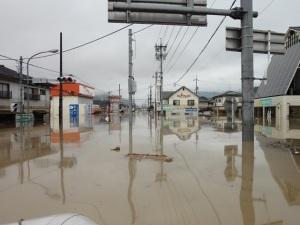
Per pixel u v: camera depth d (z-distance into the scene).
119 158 10.42
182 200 5.92
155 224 4.83
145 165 9.19
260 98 45.72
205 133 19.53
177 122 36.50
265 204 5.66
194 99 80.38
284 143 13.59
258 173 7.96
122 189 6.71
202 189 6.62
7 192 6.62
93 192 6.52
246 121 11.94
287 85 36.97
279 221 4.90
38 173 8.39
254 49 11.60
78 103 42.44
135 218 5.07
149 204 5.73
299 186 6.76
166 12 10.80
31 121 35.47
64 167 9.12
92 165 9.31
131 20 10.82
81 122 35.72
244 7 11.23
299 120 34.34
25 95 40.78
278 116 38.34
